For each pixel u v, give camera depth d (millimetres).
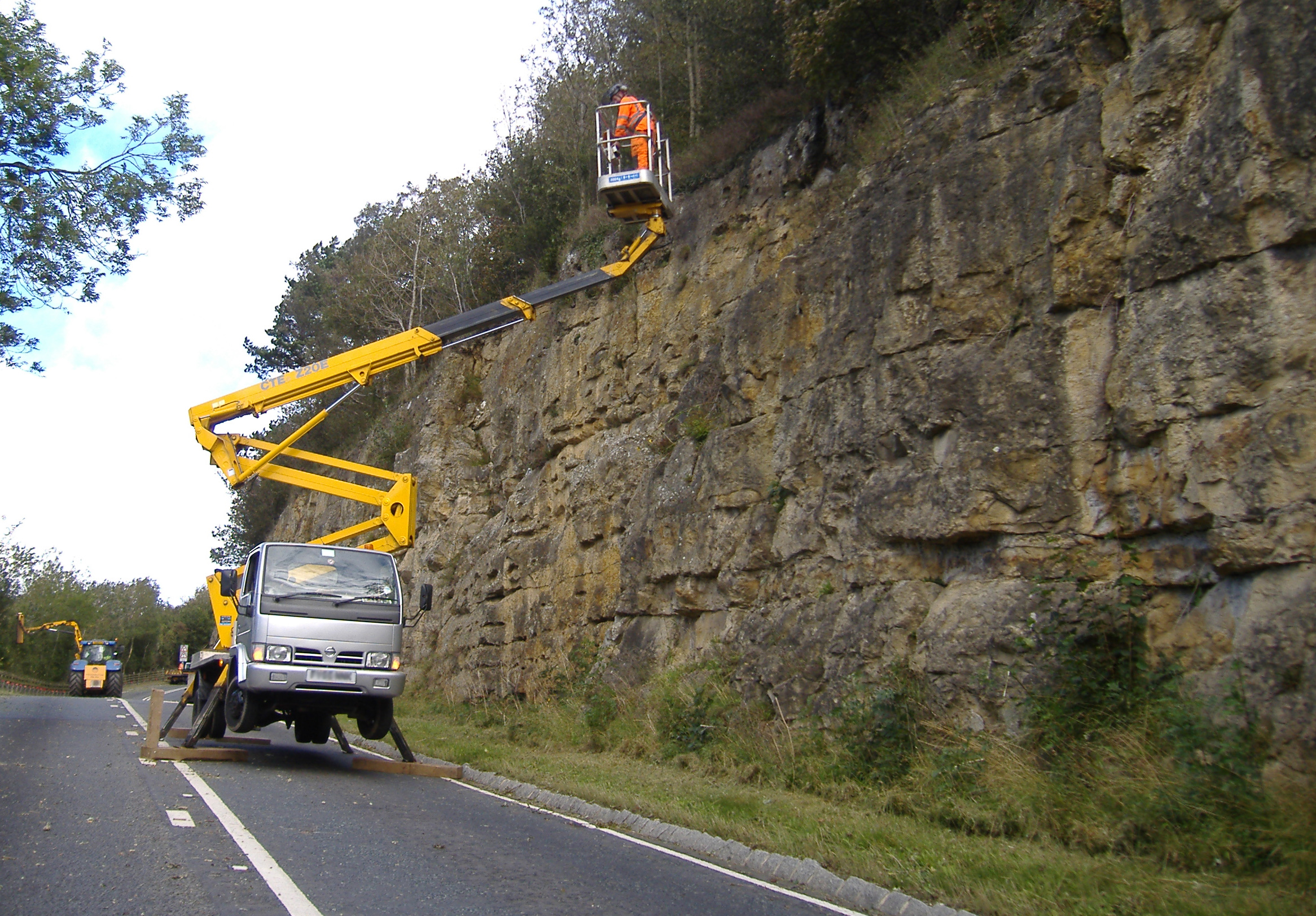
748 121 19281
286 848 7168
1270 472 7863
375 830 8117
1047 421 10125
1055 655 9016
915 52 15172
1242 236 8375
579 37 30406
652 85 25938
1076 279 10133
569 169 29359
